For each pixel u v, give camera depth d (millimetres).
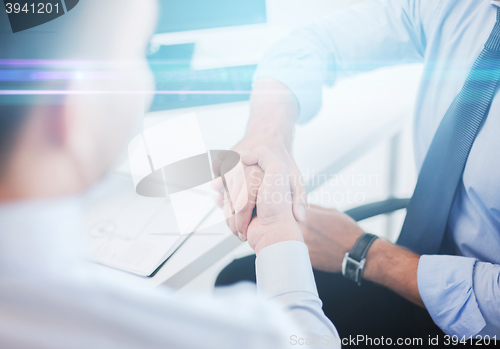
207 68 938
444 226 642
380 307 648
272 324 234
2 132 183
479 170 567
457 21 682
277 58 827
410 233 696
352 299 659
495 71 556
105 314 191
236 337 214
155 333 195
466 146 585
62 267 204
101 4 190
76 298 192
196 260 501
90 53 190
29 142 188
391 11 837
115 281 211
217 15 980
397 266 608
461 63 671
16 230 199
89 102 192
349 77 900
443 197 629
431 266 584
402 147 1042
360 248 641
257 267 480
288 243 490
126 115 205
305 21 1032
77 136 194
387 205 795
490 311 532
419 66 864
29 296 186
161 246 519
